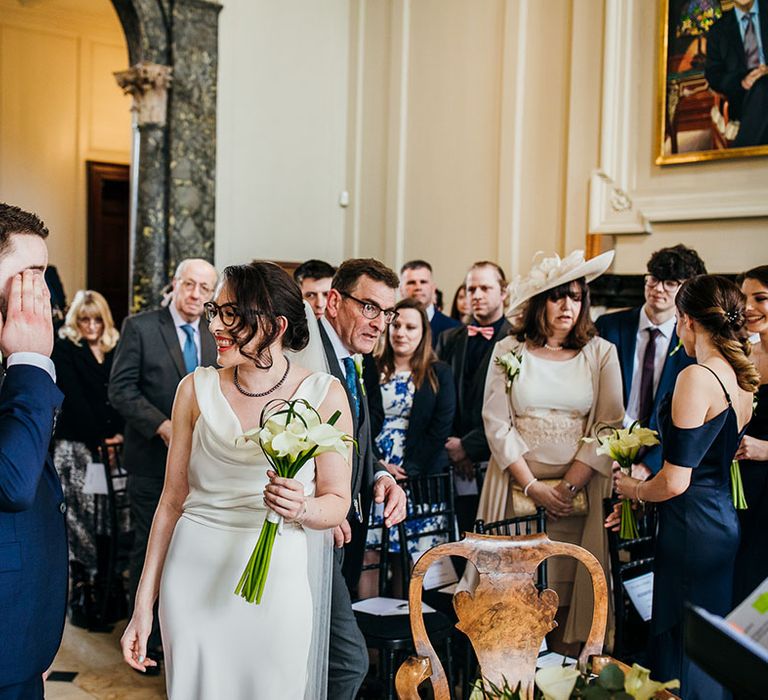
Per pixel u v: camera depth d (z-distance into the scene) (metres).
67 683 4.11
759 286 3.38
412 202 8.05
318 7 8.38
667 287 4.37
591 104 6.54
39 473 1.86
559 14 6.84
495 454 3.80
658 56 6.09
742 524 3.31
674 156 5.99
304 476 2.26
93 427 5.10
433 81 7.86
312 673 2.59
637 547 3.78
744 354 3.01
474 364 4.93
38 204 10.25
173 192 7.62
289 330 2.31
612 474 3.69
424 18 7.93
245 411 2.26
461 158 7.62
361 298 2.97
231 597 2.17
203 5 7.69
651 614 3.24
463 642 3.64
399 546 4.01
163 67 7.52
